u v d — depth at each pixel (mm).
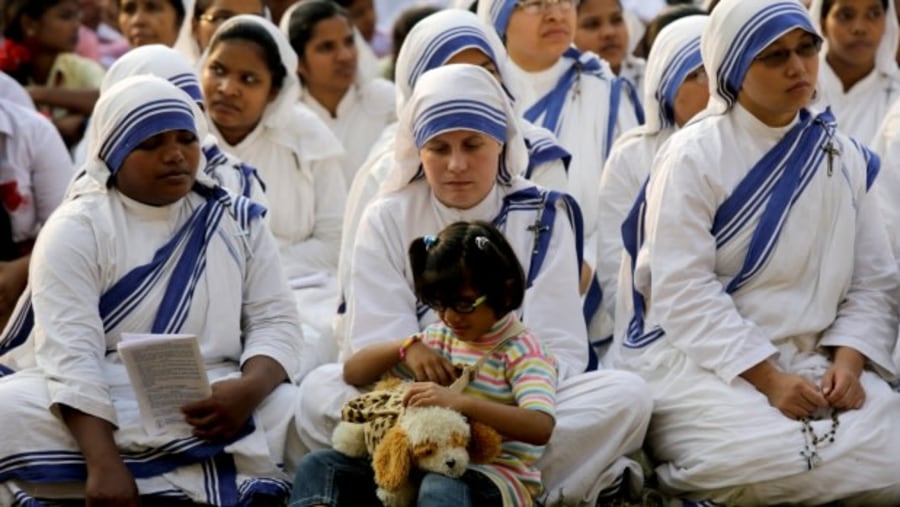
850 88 12930
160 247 9305
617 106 12328
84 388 8758
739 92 9406
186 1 15023
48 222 9281
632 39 15320
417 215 9578
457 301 8234
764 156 9406
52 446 8781
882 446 8844
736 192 9383
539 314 9344
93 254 9125
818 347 9414
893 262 9594
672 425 9352
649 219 9633
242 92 11867
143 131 9086
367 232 9586
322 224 12367
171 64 11234
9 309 10883
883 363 9281
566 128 12211
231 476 8961
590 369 9641
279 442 9273
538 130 10992
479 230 8289
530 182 9695
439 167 9289
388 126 13148
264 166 12195
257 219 9688
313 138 12312
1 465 8711
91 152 9305
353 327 9438
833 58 12898
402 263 9555
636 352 9734
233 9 13672
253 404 9125
